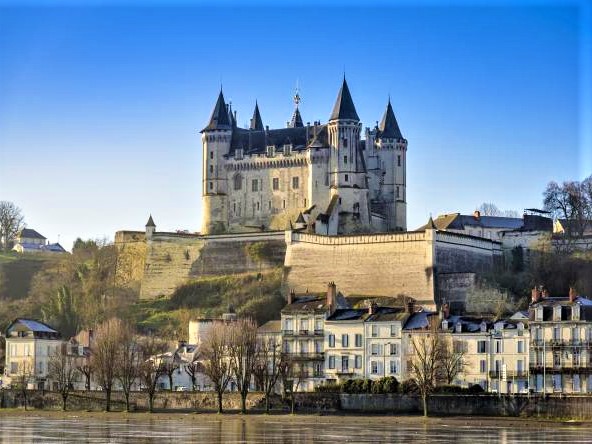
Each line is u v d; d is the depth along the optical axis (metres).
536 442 195.62
